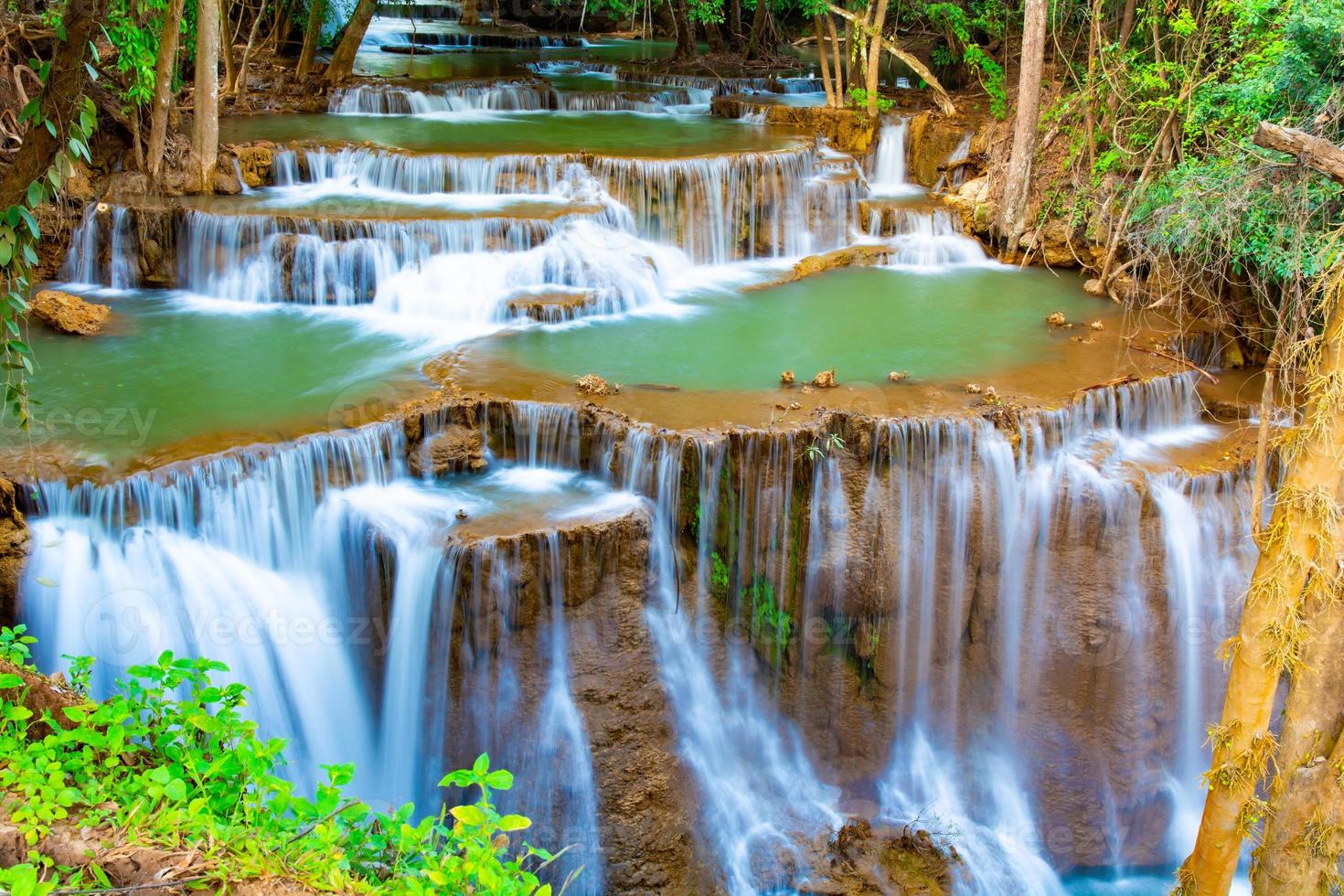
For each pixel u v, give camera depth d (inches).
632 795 343.0
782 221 600.7
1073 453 400.8
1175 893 283.7
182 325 472.4
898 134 682.8
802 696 384.8
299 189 574.9
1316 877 246.5
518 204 554.3
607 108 806.5
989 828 374.0
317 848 179.5
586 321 489.7
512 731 338.3
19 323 463.2
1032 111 576.4
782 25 1106.1
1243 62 480.1
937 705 394.3
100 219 508.4
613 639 349.4
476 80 800.9
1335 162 251.0
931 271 583.8
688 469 362.3
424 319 490.3
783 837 357.4
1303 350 297.4
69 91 252.2
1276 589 243.4
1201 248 468.4
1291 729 248.2
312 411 390.3
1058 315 500.1
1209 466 400.5
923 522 383.2
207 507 346.0
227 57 736.3
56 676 237.3
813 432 371.9
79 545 328.5
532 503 361.4
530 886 182.5
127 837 170.4
